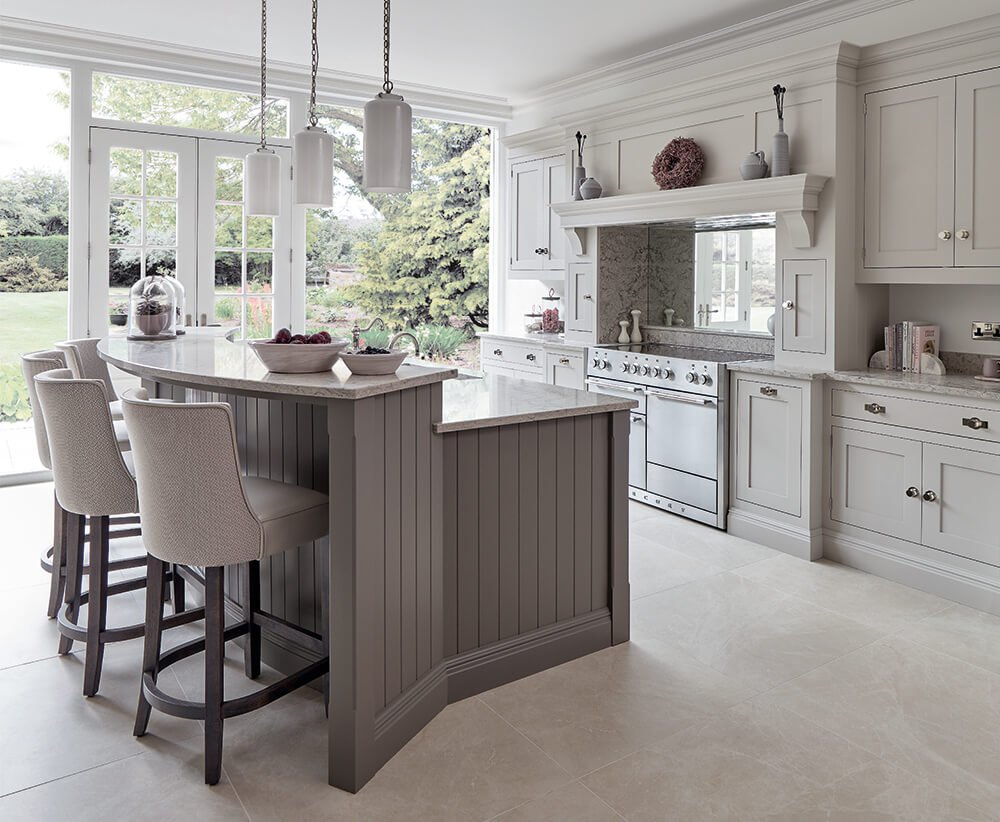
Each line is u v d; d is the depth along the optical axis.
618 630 3.07
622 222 4.94
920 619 3.26
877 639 3.08
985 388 3.33
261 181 3.32
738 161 4.29
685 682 2.76
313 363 2.36
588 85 6.00
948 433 3.42
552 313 6.41
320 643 2.45
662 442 4.78
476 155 12.55
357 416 2.08
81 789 2.15
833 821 2.02
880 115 3.78
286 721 2.51
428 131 12.36
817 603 3.44
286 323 5.99
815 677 2.79
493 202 7.12
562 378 5.68
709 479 4.48
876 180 3.82
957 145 3.48
